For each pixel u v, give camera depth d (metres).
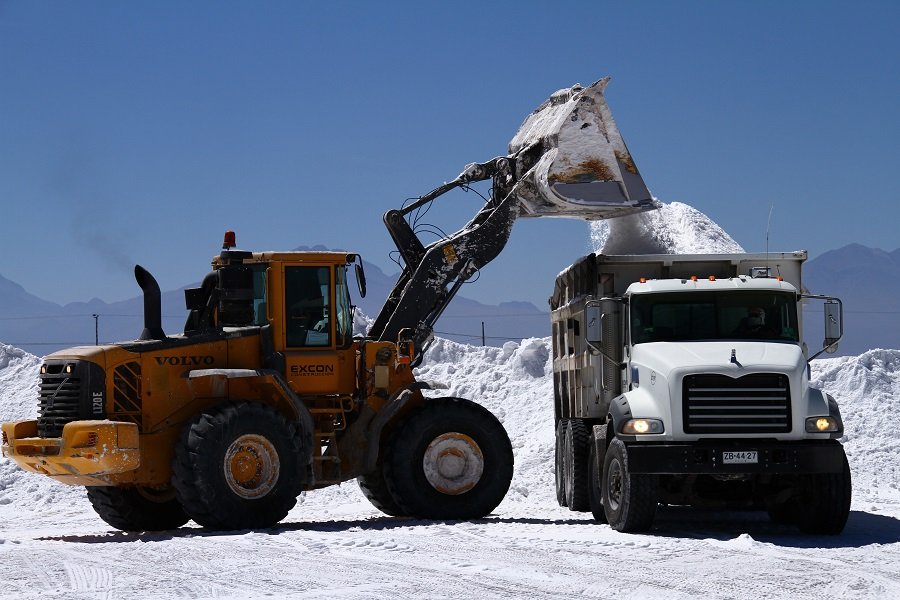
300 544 11.69
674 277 14.39
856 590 9.01
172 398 13.50
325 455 14.31
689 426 12.01
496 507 15.66
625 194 15.52
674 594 8.89
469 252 15.57
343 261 14.50
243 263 14.34
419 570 10.05
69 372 13.08
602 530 12.77
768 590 9.03
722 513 15.43
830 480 12.11
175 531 13.77
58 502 18.88
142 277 13.98
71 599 8.88
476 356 26.12
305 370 14.18
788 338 13.09
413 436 14.27
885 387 21.89
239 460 13.05
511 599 8.73
